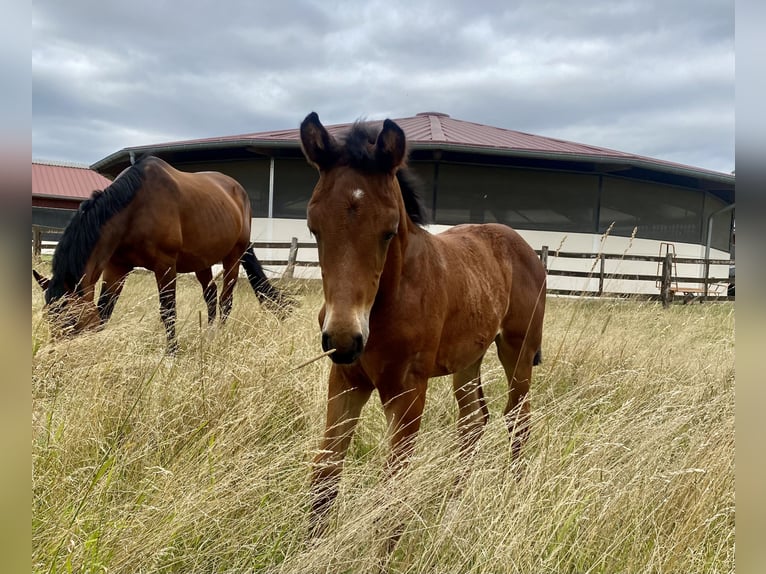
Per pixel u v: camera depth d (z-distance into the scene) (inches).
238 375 119.4
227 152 593.6
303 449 98.3
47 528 69.1
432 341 95.7
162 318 162.2
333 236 76.2
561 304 309.0
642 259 435.2
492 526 76.5
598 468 87.8
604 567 77.4
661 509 85.7
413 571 75.8
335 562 72.7
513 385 137.8
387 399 94.0
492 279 123.9
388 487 78.6
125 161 639.1
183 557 71.6
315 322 184.7
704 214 674.2
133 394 106.1
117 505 80.4
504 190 577.3
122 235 191.3
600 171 579.5
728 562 75.0
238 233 251.6
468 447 99.5
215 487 78.3
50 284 170.4
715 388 148.1
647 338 212.1
